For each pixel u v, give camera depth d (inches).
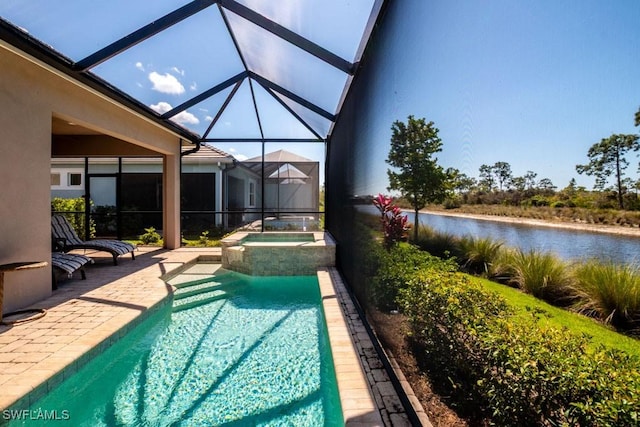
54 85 169.3
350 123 181.9
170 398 108.8
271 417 98.8
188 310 194.5
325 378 120.4
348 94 190.1
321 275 233.9
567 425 36.6
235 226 523.5
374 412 78.4
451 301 57.6
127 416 99.9
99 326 132.0
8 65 142.8
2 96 140.5
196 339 153.5
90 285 195.6
